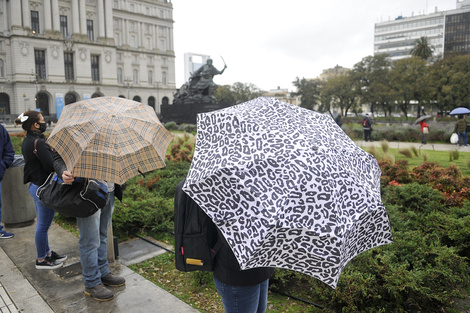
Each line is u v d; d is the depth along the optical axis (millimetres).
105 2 73625
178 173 8609
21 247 4668
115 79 74938
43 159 3619
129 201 5824
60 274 3848
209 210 1673
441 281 3211
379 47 137000
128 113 3135
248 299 1985
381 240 1932
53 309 3150
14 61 63250
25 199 5496
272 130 1840
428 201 5539
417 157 13008
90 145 2760
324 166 1707
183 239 1964
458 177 7258
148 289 3510
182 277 3836
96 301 3279
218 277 1968
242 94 83188
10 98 64875
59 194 2896
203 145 1962
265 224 1549
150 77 85125
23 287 3549
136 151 2889
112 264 4133
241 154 1736
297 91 83500
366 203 1716
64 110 3178
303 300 3285
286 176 1643
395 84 53438
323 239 1547
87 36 70625
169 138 3342
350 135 21469
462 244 4160
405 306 3197
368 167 2021
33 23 65812
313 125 2020
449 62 49094
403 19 130125
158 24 85438
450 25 109188
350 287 3004
